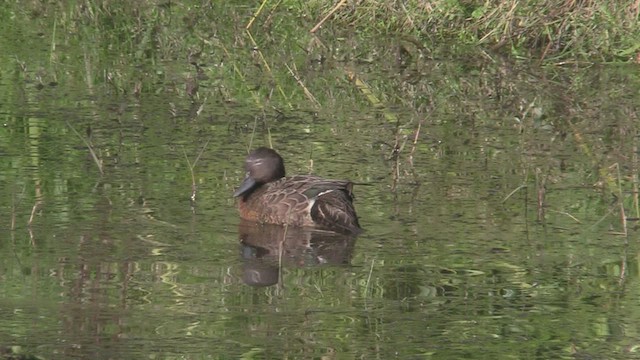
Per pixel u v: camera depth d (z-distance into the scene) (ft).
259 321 31.53
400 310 32.76
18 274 34.58
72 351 29.09
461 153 49.93
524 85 63.05
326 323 31.58
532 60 68.59
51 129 51.08
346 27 75.00
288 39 72.18
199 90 59.62
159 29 73.05
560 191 44.93
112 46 68.69
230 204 42.42
